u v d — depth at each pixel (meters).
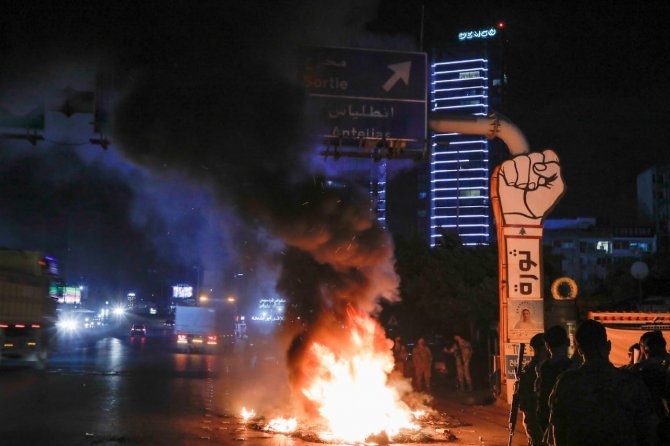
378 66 17.55
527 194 19.28
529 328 18.97
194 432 13.51
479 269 30.19
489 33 134.12
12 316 26.91
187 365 32.84
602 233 104.31
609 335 15.55
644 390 4.75
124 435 12.83
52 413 15.55
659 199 104.81
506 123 18.88
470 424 15.77
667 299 31.42
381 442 12.91
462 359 24.28
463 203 126.75
